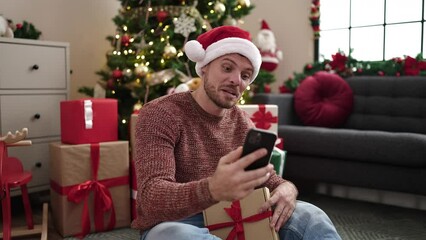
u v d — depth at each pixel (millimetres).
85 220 1762
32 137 2098
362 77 2672
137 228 942
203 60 959
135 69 2215
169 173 812
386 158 1980
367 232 1816
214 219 968
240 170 650
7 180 1536
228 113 1053
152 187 767
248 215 960
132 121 1914
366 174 2076
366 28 2955
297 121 2713
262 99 2576
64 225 1739
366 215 2090
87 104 1800
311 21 3117
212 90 935
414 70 2539
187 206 707
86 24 2803
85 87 2547
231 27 980
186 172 939
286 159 2348
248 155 656
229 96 932
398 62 2615
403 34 2787
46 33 2572
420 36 2713
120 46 2408
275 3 3336
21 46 2027
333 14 3113
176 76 2242
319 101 2613
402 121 2430
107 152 1824
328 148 2160
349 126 2633
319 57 3166
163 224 867
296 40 3244
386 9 2852
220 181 657
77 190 1732
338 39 3102
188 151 940
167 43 2266
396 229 1861
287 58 3301
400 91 2488
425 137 1915
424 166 1906
